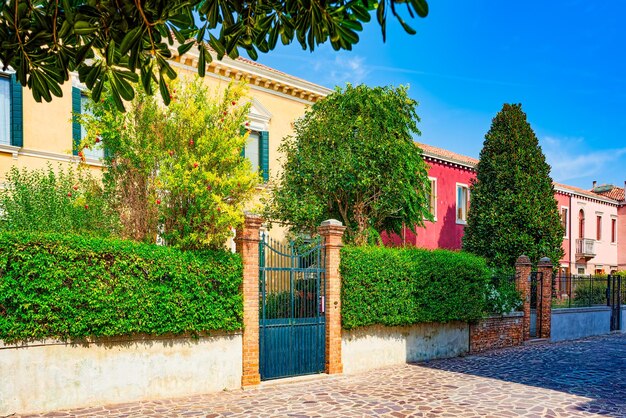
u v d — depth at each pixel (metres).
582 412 8.70
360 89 16.14
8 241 7.69
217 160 10.05
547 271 18.89
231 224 9.85
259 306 10.70
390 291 12.59
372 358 12.51
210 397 9.35
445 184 26.14
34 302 7.82
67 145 14.35
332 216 17.05
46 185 9.84
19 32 3.45
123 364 8.79
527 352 15.78
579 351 16.23
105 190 10.53
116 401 8.70
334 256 11.68
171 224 10.19
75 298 8.16
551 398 9.66
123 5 3.20
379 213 16.66
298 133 17.05
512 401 9.38
